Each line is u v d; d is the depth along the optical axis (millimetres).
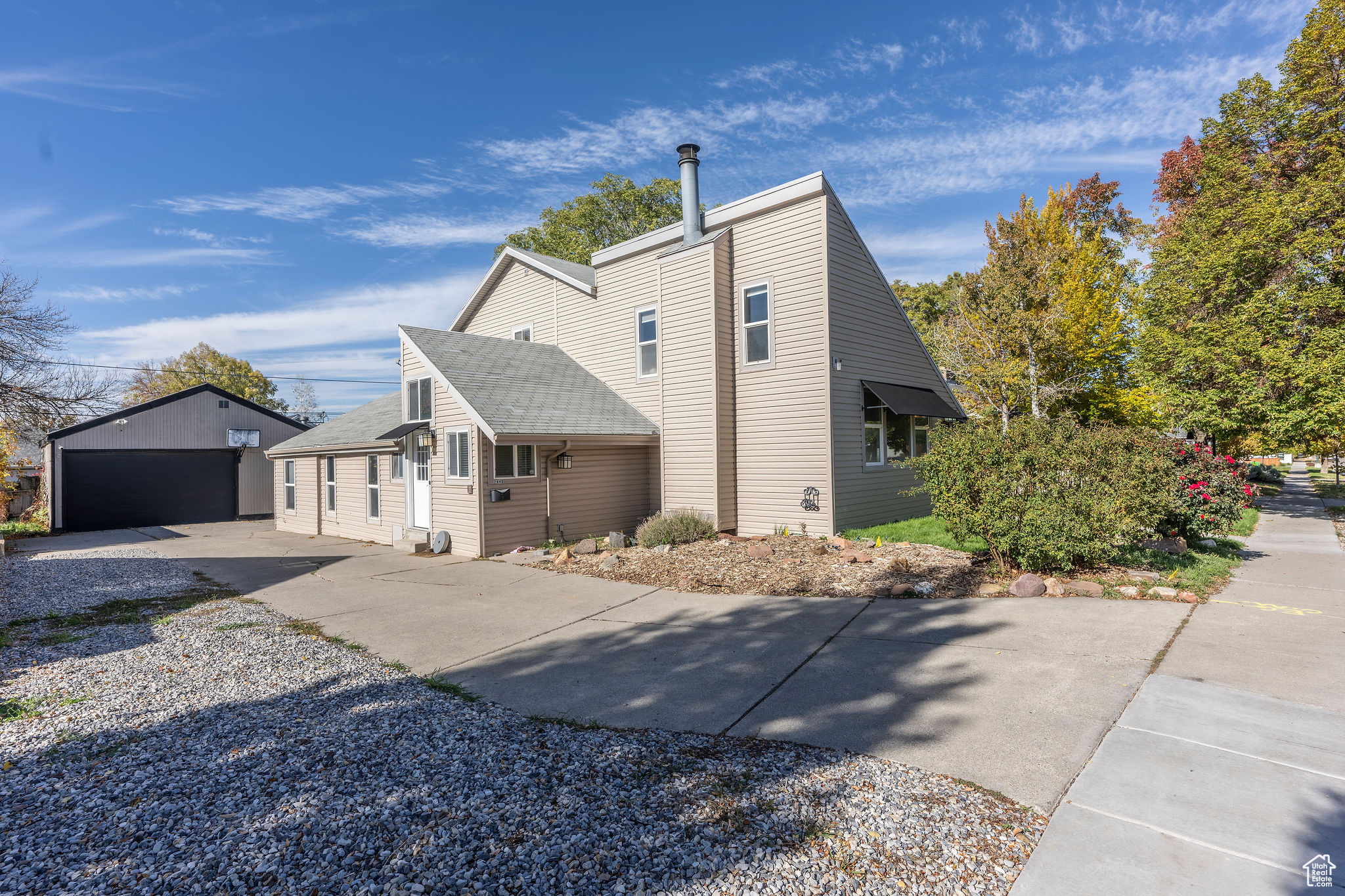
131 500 20625
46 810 3424
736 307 13242
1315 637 5883
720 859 2930
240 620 7797
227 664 6055
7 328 15344
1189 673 5062
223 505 22594
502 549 12133
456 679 5590
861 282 13133
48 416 17000
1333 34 15602
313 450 16953
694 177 13695
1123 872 2818
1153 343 17188
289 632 7234
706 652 6199
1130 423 20797
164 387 43250
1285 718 4258
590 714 4750
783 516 12547
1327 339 14086
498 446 12164
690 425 13211
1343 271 14789
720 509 12812
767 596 8305
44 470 20594
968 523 8328
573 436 12273
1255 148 17688
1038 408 20547
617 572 10078
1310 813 3209
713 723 4559
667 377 13648
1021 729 4250
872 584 8367
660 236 14164
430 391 13367
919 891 2732
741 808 3363
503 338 17422
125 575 11102
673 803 3412
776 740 4230
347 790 3574
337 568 11562
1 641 6895
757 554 10125
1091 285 20469
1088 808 3326
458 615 7887
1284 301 14875
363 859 2943
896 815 3291
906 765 3820
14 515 21203
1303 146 16391
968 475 8367
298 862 2928
